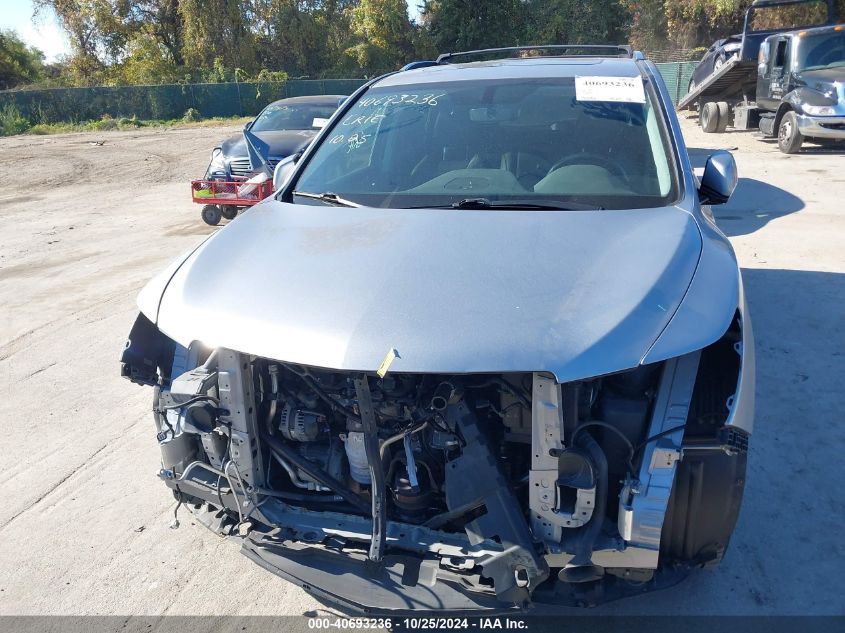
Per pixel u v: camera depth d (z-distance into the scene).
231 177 10.50
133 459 4.04
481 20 46.41
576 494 2.20
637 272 2.38
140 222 11.00
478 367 2.10
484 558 2.23
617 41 46.16
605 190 3.05
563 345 2.13
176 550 3.24
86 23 50.19
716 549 2.45
